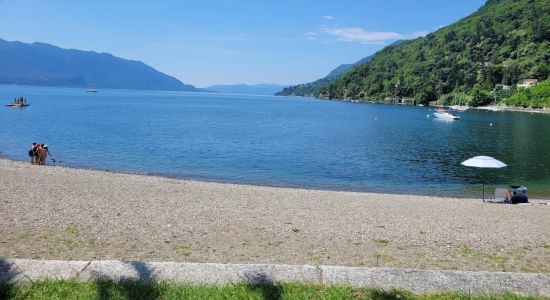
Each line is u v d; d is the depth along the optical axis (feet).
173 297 19.33
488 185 101.35
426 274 23.13
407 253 36.06
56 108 371.76
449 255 35.65
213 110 451.53
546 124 334.24
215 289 20.33
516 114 489.67
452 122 351.05
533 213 60.44
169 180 83.76
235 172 110.52
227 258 32.86
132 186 69.67
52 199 53.06
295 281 21.59
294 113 443.73
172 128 229.86
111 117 293.84
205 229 41.81
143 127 228.22
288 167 121.39
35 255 30.99
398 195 79.71
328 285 21.34
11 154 124.06
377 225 47.73
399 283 21.97
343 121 341.41
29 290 19.62
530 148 182.80
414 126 304.30
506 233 45.29
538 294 21.07
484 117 427.74
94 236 37.17
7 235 35.86
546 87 579.48
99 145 152.56
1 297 18.97
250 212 51.96
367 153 156.04
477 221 52.75
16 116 268.41
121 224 42.04
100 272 22.16
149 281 21.08
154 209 50.37
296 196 70.28
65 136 175.01
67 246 33.81
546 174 118.32
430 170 121.70
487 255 35.81
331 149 165.58
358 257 34.42
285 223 46.39
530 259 34.86
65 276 21.57
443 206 65.98
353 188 94.12
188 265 23.47
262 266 23.66
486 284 22.11
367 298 20.07
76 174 82.02
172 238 37.99
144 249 34.22
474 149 176.55
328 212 55.26
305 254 34.78
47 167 91.66
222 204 57.11
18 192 56.49
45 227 39.22
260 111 465.47
